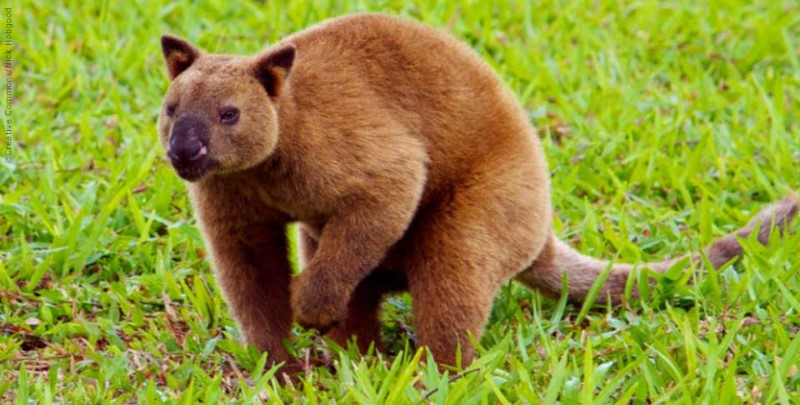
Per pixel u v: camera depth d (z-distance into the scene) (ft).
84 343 37.68
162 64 57.36
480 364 33.99
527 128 38.81
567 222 45.88
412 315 40.88
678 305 39.88
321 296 34.88
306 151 34.63
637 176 48.26
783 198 43.62
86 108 53.62
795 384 33.94
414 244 36.88
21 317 38.60
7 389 34.01
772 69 57.82
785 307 38.37
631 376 34.65
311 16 60.34
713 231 43.98
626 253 43.04
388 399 31.96
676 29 62.34
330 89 35.24
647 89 56.49
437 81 37.17
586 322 39.52
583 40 58.95
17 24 59.11
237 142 33.86
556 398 32.73
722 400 32.22
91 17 61.05
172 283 40.16
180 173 33.71
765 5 65.36
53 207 44.11
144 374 35.14
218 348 37.32
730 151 49.83
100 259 42.37
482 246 36.32
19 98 54.08
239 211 35.94
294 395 34.09
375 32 37.27
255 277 36.60
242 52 57.11
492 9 62.95
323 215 35.86
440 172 36.83
